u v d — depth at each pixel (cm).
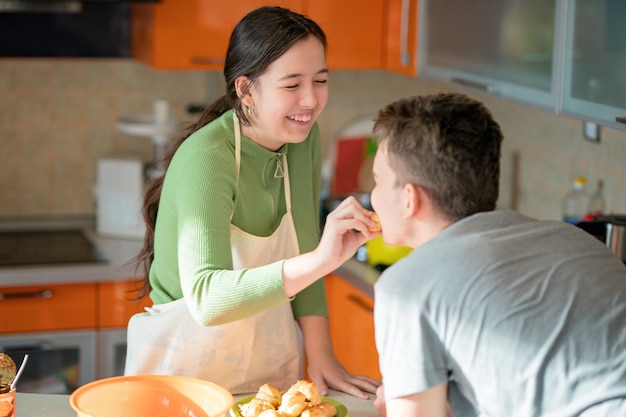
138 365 232
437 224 179
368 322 360
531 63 293
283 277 203
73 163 453
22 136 445
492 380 169
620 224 279
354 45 408
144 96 454
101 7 439
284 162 237
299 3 403
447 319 169
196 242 212
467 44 334
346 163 448
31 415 213
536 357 167
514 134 400
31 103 444
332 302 394
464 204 177
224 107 238
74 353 392
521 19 297
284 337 238
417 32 376
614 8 250
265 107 220
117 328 394
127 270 388
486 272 169
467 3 333
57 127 448
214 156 218
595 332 167
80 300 389
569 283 170
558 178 372
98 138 453
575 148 360
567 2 272
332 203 429
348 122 471
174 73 455
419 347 170
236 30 224
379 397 210
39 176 450
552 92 281
